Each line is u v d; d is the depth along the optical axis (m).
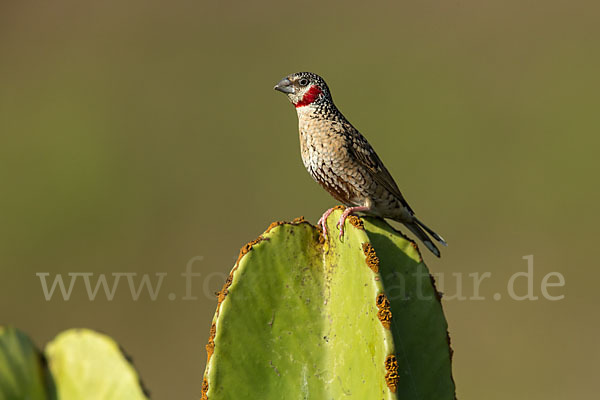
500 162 18.70
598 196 17.36
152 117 21.02
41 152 19.84
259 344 4.27
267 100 21.61
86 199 17.94
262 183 17.91
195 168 18.67
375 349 4.00
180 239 16.39
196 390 13.16
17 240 17.00
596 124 19.45
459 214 17.02
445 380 4.46
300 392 4.27
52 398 4.63
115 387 4.55
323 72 22.61
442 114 20.44
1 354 4.59
